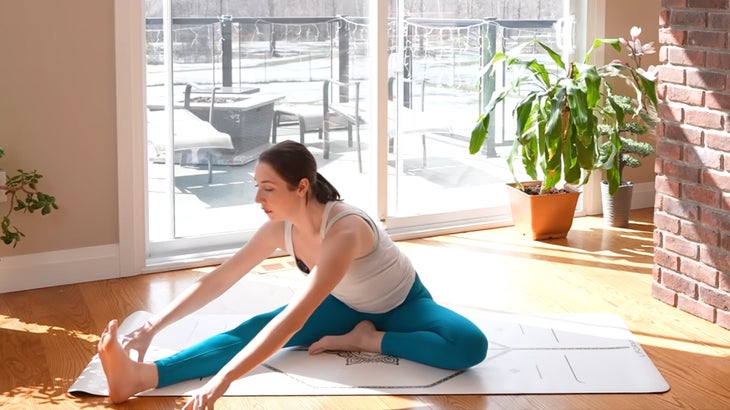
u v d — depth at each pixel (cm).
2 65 389
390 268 317
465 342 309
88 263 418
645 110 514
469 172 507
